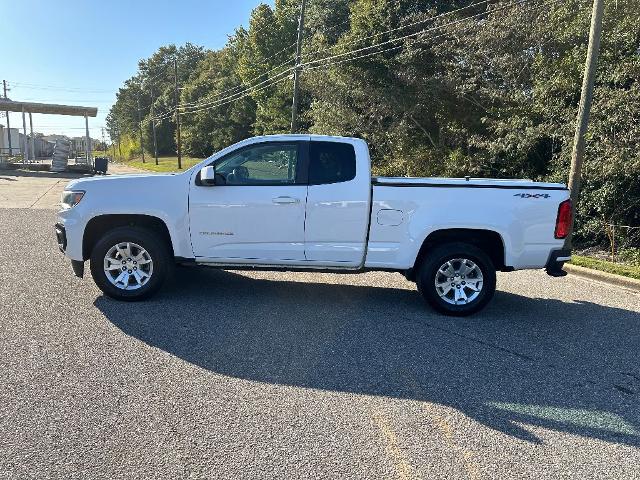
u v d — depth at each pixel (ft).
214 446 10.23
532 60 49.52
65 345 14.93
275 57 161.38
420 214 18.93
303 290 22.33
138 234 18.88
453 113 63.00
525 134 45.85
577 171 31.99
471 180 19.63
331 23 126.11
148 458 9.74
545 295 24.09
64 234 19.06
